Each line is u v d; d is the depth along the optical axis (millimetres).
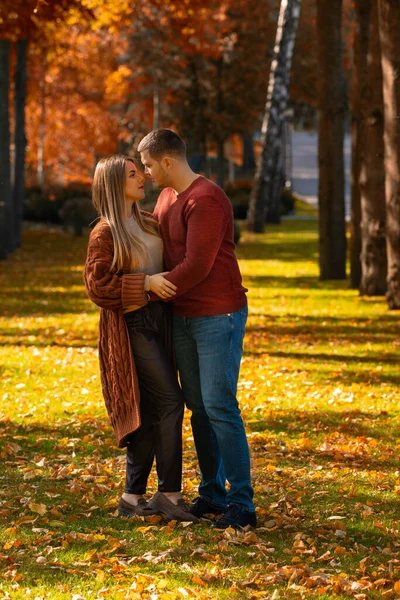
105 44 55812
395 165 17453
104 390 5941
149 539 5598
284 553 5391
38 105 66000
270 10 52000
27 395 10422
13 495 6531
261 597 4742
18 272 27469
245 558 5289
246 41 49062
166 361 5848
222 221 5578
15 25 23344
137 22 47031
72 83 61688
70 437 8375
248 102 50344
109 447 7953
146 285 5637
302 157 83062
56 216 49219
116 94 58844
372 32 19234
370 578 4996
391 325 16344
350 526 5887
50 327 16562
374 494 6598
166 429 5918
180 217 5664
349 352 13711
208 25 43531
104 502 6391
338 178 24094
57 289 23203
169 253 5797
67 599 4680
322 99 23562
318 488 6746
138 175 5797
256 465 7332
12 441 8219
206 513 6102
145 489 6164
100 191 5789
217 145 52094
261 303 19984
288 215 53156
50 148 69062
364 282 20828
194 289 5688
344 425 8852
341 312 18172
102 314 5898
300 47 56750
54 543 5555
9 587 4828
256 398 10227
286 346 14281
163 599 4660
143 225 5824
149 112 57562
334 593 4801
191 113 50125
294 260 30844
